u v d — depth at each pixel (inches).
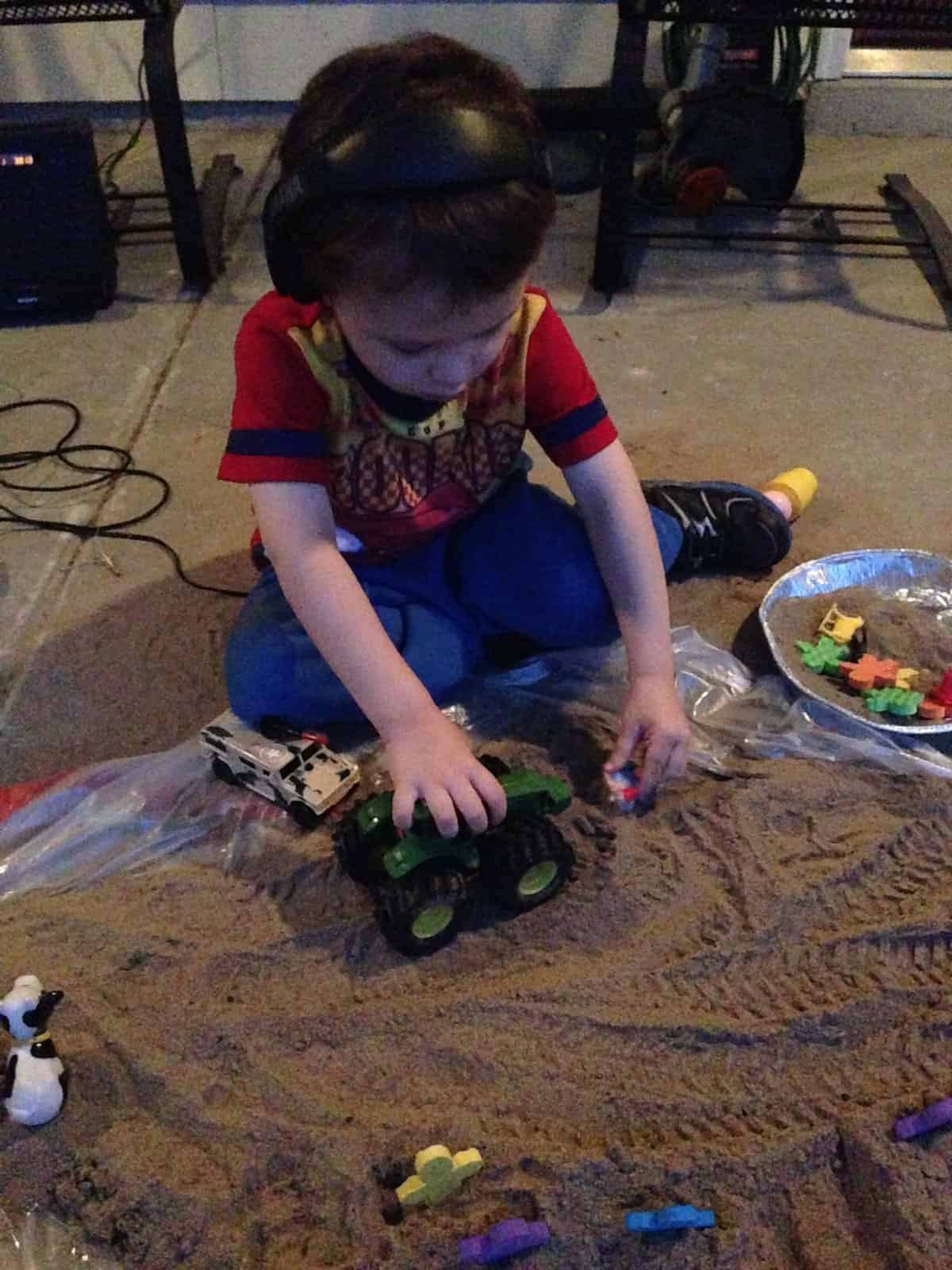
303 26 99.3
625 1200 31.7
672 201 91.4
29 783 43.7
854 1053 35.5
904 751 44.4
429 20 99.0
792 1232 31.6
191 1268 30.3
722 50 88.8
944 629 49.0
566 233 88.2
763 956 38.0
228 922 39.0
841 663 47.7
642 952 38.3
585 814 42.5
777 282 82.0
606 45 99.4
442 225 27.8
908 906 39.7
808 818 42.4
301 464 37.5
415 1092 34.3
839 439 65.2
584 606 45.3
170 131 75.2
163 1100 33.6
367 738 45.8
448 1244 30.6
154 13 74.0
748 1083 34.6
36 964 37.3
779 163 88.7
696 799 43.1
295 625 42.8
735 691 47.8
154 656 50.6
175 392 69.5
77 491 60.9
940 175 97.1
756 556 54.0
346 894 39.9
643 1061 35.1
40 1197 32.1
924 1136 32.8
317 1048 35.2
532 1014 36.0
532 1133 33.3
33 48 99.8
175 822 42.5
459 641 46.1
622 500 42.5
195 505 60.1
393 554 45.1
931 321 77.2
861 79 103.3
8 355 73.2
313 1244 31.0
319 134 28.7
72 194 73.4
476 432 41.6
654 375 71.1
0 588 54.5
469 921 39.3
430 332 30.5
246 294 80.4
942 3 70.4
